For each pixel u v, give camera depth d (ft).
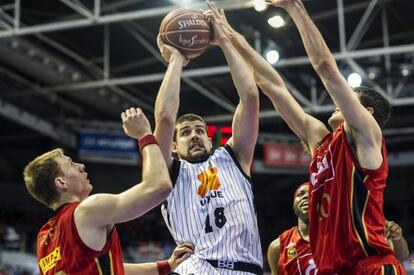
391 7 55.52
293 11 13.29
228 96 71.97
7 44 55.83
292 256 17.98
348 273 12.33
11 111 67.46
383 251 12.26
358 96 13.52
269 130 84.33
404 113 76.07
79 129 76.02
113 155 74.90
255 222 13.80
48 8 55.31
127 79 59.21
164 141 13.61
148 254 70.03
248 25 56.70
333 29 60.44
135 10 55.83
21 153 79.25
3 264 60.44
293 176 89.66
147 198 11.92
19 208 81.00
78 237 12.09
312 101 65.26
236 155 14.30
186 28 14.51
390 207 88.53
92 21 48.29
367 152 12.30
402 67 63.87
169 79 13.94
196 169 13.93
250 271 13.12
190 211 13.51
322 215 12.72
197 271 13.02
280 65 54.65
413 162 82.28
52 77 62.49
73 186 13.43
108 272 12.28
